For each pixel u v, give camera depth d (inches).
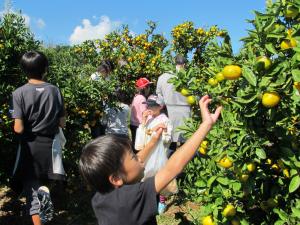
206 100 69.1
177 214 116.6
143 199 64.0
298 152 87.1
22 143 148.4
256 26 78.3
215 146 93.7
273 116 77.7
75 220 188.2
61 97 154.4
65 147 209.2
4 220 183.5
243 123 83.3
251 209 96.8
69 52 378.0
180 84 107.6
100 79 235.6
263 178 91.2
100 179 66.4
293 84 78.2
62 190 211.5
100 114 231.9
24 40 197.8
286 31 81.7
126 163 67.4
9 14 195.2
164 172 65.3
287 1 79.9
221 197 92.0
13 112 146.0
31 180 147.8
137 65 379.2
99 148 67.2
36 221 144.6
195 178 123.9
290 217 87.5
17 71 192.7
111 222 64.4
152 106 186.9
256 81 74.9
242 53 87.2
